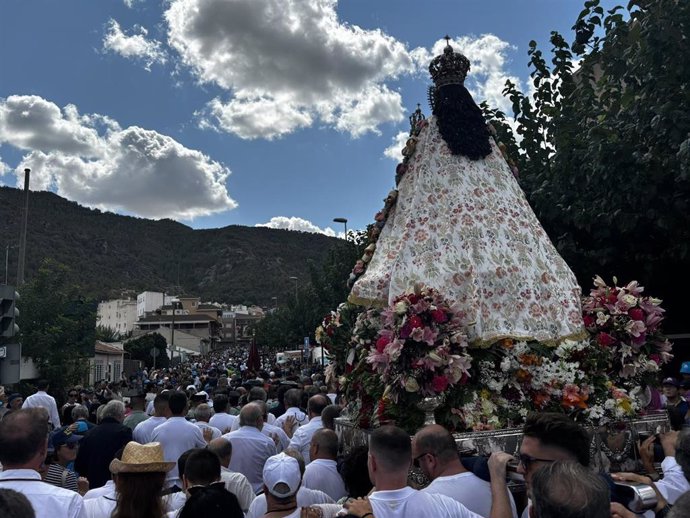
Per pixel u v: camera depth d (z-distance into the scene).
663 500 2.82
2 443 3.23
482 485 3.16
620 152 7.55
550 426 2.72
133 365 54.69
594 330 4.54
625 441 4.02
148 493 3.48
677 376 8.88
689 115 7.09
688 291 8.66
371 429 4.40
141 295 139.62
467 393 3.97
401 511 2.79
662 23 7.40
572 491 2.00
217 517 3.02
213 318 126.19
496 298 4.24
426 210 4.61
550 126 8.88
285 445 7.45
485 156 4.82
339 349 5.16
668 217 7.32
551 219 8.27
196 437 6.67
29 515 2.21
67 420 11.36
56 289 24.70
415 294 3.92
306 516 3.62
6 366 10.48
